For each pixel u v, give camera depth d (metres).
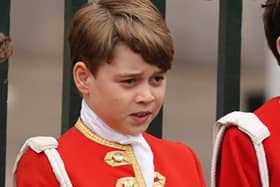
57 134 23.14
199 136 25.08
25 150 7.82
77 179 7.61
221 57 10.73
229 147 8.59
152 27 7.42
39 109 23.89
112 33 7.38
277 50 8.99
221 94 10.72
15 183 7.93
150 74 7.43
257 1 12.03
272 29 9.04
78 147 7.79
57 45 24.73
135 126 7.56
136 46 7.31
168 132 25.06
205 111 26.55
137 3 7.60
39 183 7.55
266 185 8.38
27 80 24.36
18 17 24.50
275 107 8.76
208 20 27.27
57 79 24.58
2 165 9.78
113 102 7.46
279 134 8.52
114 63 7.38
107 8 7.57
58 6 24.84
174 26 27.16
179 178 8.07
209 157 23.41
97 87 7.53
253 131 8.46
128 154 7.86
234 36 10.66
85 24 7.52
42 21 24.70
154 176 7.90
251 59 25.50
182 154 8.31
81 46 7.54
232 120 8.60
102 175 7.71
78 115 9.88
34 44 24.62
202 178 8.46
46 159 7.61
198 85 27.19
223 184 8.60
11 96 23.86
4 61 9.09
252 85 25.09
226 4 10.62
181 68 27.22
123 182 7.73
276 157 8.41
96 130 7.81
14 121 23.30
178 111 26.47
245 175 8.44
